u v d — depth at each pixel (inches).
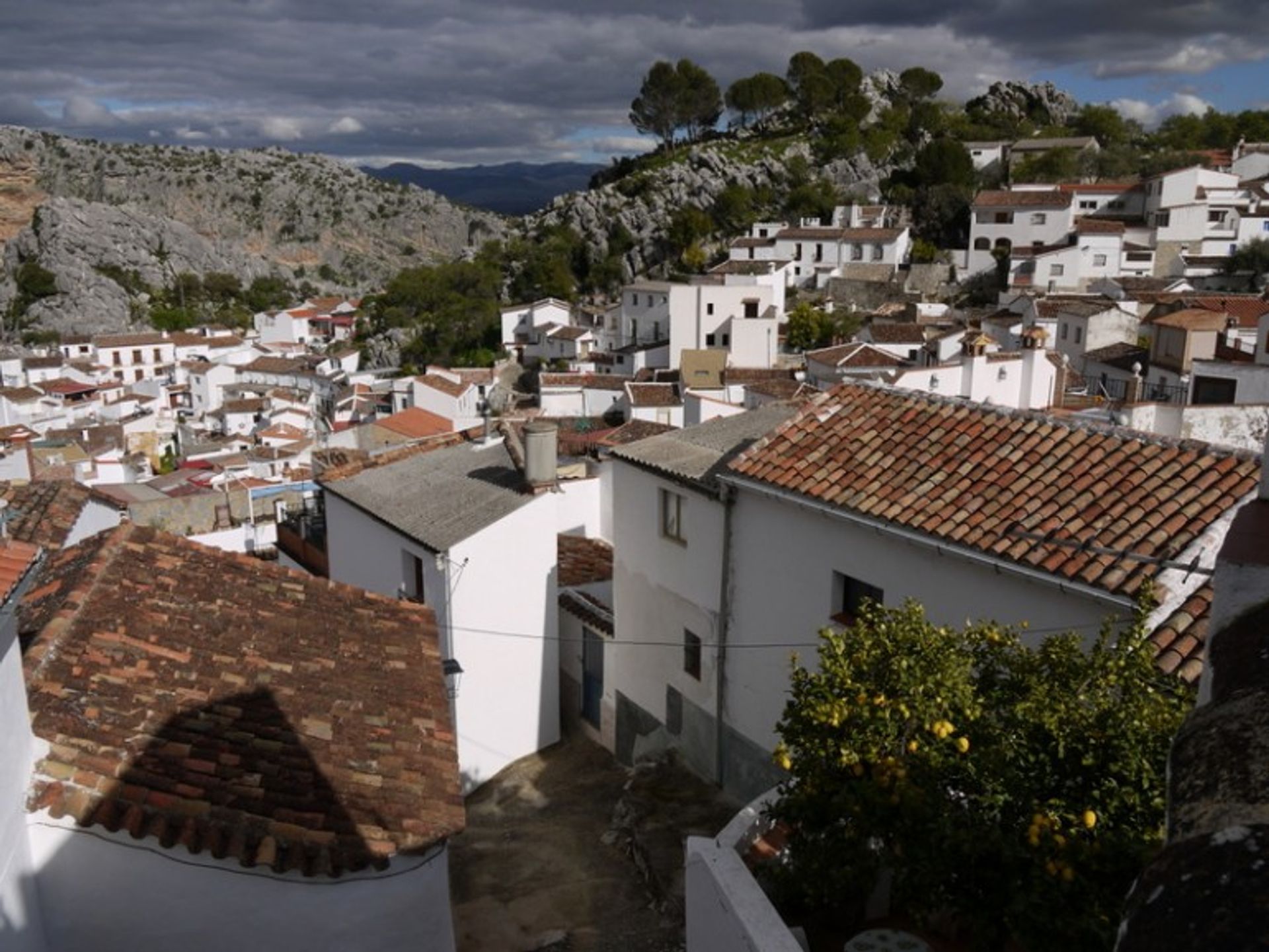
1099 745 315.9
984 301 3614.7
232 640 479.2
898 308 3432.6
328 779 395.9
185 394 4527.6
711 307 3324.3
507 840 732.0
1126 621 459.5
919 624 366.3
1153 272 3440.0
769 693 685.9
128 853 335.0
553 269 4603.8
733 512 694.5
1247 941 104.0
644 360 3486.7
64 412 3708.2
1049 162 4419.3
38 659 406.9
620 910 627.2
